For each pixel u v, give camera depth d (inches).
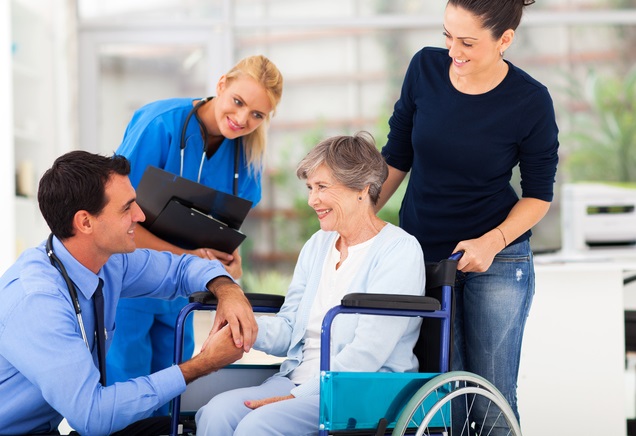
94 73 275.1
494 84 94.9
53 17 253.8
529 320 144.8
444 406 81.6
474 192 98.0
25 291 77.7
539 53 297.7
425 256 101.3
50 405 80.7
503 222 96.4
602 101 298.2
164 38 278.1
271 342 91.2
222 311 85.7
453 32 89.2
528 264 98.5
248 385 92.7
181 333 88.0
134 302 109.0
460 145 95.9
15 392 79.5
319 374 81.2
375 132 288.8
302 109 288.4
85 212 79.2
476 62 90.5
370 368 82.3
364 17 287.3
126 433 87.9
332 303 88.7
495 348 98.4
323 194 87.7
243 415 82.4
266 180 288.0
